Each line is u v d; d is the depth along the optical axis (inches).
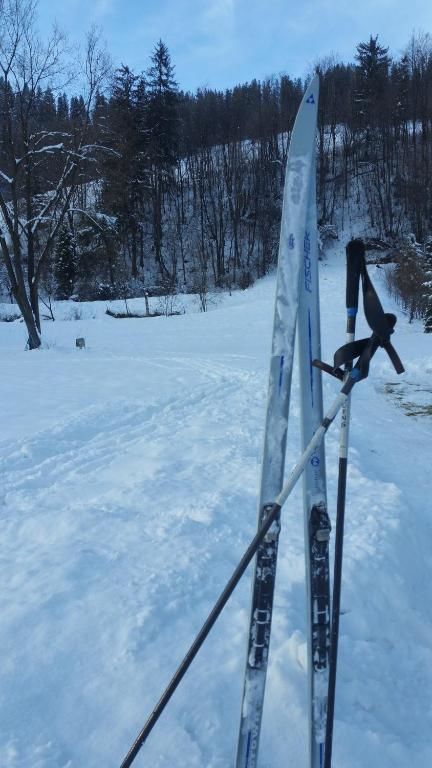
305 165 76.2
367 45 2150.6
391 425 303.7
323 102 2123.5
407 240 1255.5
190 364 509.7
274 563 72.8
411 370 475.5
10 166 685.9
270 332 939.3
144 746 80.4
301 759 81.4
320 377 78.0
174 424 269.3
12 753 77.9
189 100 2514.8
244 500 166.1
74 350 679.1
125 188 1637.6
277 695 90.4
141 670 93.6
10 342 898.7
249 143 2241.6
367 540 141.0
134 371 456.4
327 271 1571.1
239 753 72.0
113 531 143.7
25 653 95.4
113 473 198.5
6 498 174.6
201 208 1950.1
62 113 770.8
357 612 116.5
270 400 74.5
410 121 2292.1
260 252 1852.9
